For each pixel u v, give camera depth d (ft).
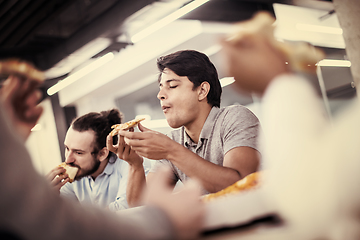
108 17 16.31
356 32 8.36
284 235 1.61
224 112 5.60
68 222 1.17
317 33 20.58
